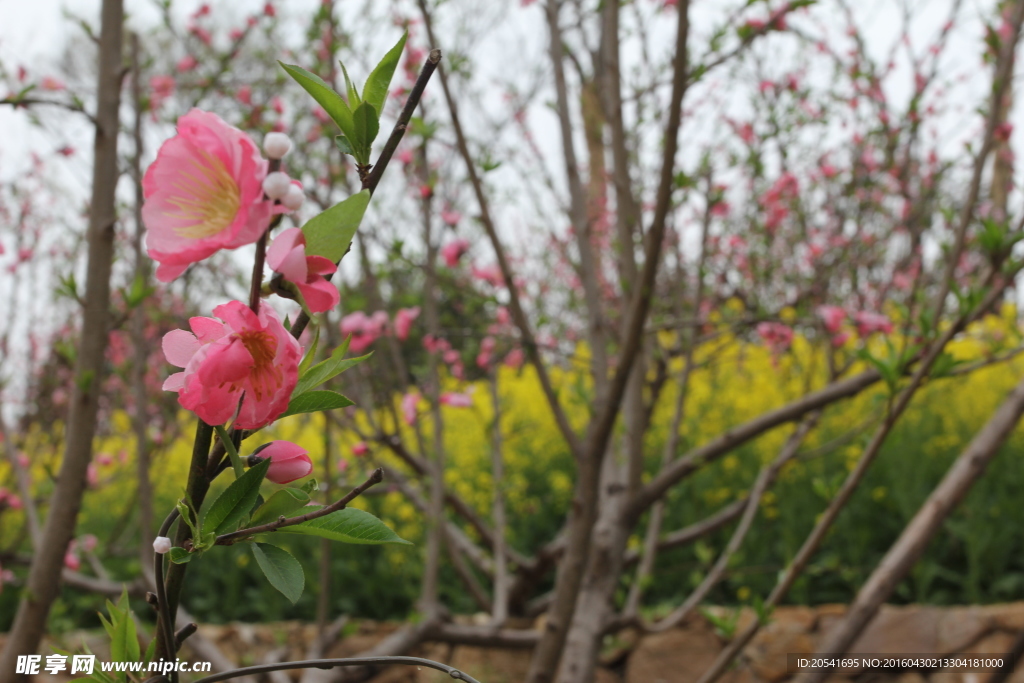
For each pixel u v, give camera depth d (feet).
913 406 15.53
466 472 16.24
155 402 14.06
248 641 12.60
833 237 15.81
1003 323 14.69
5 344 15.61
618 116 8.55
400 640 10.21
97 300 6.32
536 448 17.10
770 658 11.47
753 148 13.15
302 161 11.39
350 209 2.15
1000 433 6.52
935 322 6.20
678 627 12.03
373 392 12.46
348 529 2.30
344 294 11.41
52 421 15.02
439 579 14.62
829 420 15.48
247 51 13.51
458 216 10.50
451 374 13.16
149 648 2.53
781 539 14.32
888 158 13.98
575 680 7.98
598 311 8.60
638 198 12.06
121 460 15.37
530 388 20.12
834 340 10.98
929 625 11.25
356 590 14.69
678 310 11.93
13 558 11.16
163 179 2.04
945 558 12.97
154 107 11.72
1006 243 5.57
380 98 2.41
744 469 14.78
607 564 8.48
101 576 11.65
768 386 17.37
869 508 13.67
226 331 2.17
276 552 2.24
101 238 6.33
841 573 12.84
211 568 15.03
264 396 2.04
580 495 7.34
